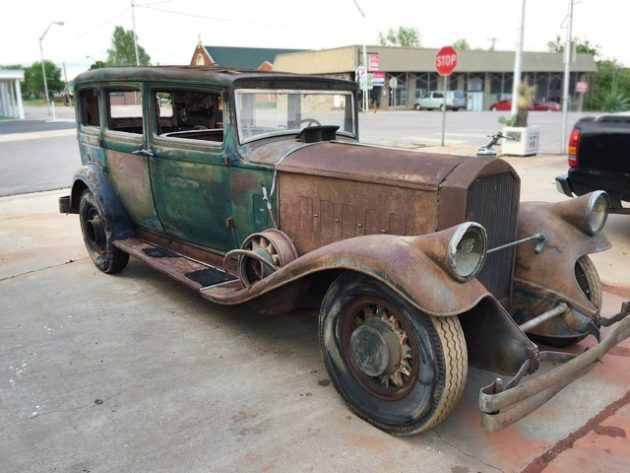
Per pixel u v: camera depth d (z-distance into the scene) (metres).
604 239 3.56
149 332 4.04
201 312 4.40
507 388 2.46
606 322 3.24
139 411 3.05
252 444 2.76
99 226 5.14
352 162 3.33
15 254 5.98
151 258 4.43
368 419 2.90
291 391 3.24
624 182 5.58
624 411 3.05
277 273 3.07
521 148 12.24
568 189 6.10
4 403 3.13
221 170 3.88
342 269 2.97
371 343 2.79
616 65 50.75
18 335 4.01
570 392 3.24
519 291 3.55
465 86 46.88
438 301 2.47
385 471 2.56
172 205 4.36
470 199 2.89
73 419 2.98
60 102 78.44
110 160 4.94
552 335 3.51
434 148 13.90
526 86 13.24
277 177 3.60
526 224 3.54
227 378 3.39
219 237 4.14
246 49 57.34
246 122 3.79
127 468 2.59
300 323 4.19
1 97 38.75
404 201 3.07
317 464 2.61
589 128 5.75
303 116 4.18
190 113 4.88
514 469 2.58
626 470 2.57
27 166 12.67
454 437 2.82
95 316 4.34
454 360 2.53
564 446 2.75
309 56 42.47
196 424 2.92
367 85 28.73
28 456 2.68
